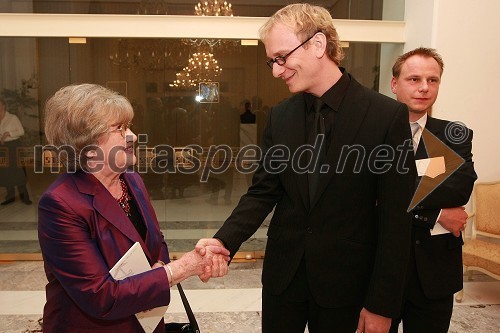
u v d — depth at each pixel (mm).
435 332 1791
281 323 1609
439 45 4215
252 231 1615
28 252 4895
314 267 1460
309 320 1603
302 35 1324
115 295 1196
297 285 1528
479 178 4371
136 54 4824
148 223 1486
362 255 1452
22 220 5082
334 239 1440
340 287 1457
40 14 4512
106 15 4559
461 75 4258
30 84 4832
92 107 1265
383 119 1362
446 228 1748
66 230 1197
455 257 1802
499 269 3396
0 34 4543
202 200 5207
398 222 1360
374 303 1371
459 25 4203
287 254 1524
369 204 1437
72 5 4543
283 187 1555
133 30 4602
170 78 4898
